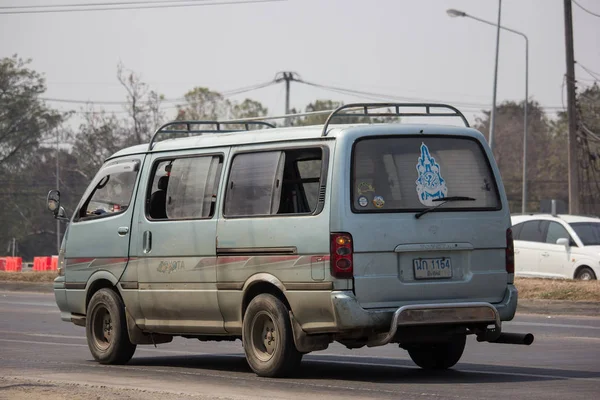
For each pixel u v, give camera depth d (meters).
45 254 143.38
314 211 13.98
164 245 16.20
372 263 13.73
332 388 13.47
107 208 17.59
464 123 14.95
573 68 49.72
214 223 15.38
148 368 16.55
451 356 15.42
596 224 34.78
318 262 13.80
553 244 34.81
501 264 14.55
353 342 14.21
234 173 15.30
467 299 14.24
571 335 21.47
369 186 13.88
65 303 18.27
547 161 132.75
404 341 13.98
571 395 12.51
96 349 17.44
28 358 18.11
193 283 15.69
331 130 14.11
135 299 16.73
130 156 17.38
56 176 124.81
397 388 13.37
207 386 13.96
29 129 122.44
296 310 14.13
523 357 17.41
